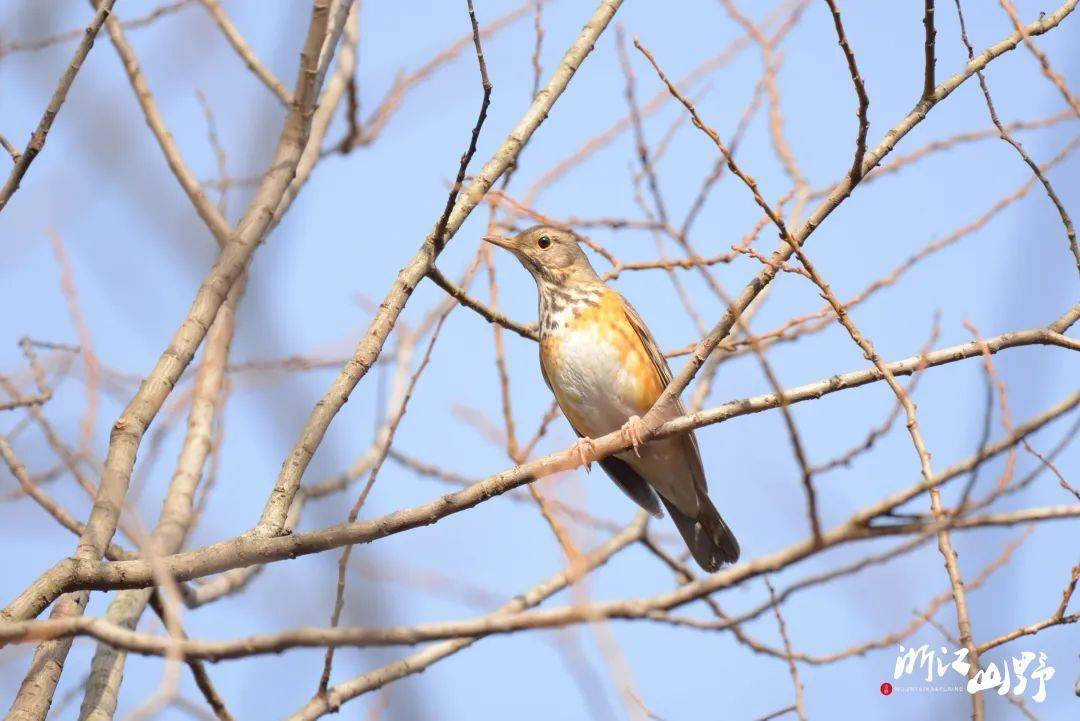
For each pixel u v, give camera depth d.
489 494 9.91
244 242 11.16
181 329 10.66
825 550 6.64
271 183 11.56
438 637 6.50
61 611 10.24
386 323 11.02
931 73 10.69
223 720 10.68
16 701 9.44
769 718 10.16
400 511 9.60
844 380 10.55
